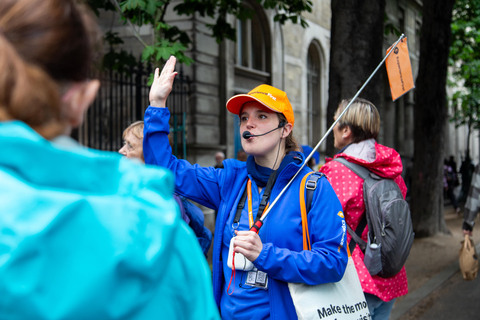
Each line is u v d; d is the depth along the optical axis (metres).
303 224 1.67
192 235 0.73
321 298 1.60
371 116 2.36
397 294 2.26
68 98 0.60
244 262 1.64
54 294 0.50
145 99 7.29
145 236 0.58
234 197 1.82
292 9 6.88
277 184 1.74
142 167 0.66
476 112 19.19
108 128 6.65
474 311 4.55
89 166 0.56
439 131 8.67
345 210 2.23
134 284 0.56
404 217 2.15
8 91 0.54
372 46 5.48
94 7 4.82
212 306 0.72
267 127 1.79
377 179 2.24
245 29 11.02
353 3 5.43
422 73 8.68
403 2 17.61
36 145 0.51
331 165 2.31
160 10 5.36
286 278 1.56
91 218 0.53
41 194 0.50
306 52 13.37
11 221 0.48
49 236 0.49
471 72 16.97
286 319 1.62
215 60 9.50
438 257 7.11
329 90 5.63
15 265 0.47
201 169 1.91
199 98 9.02
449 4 8.45
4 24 0.55
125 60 6.44
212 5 6.45
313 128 14.48
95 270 0.52
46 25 0.56
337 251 1.63
